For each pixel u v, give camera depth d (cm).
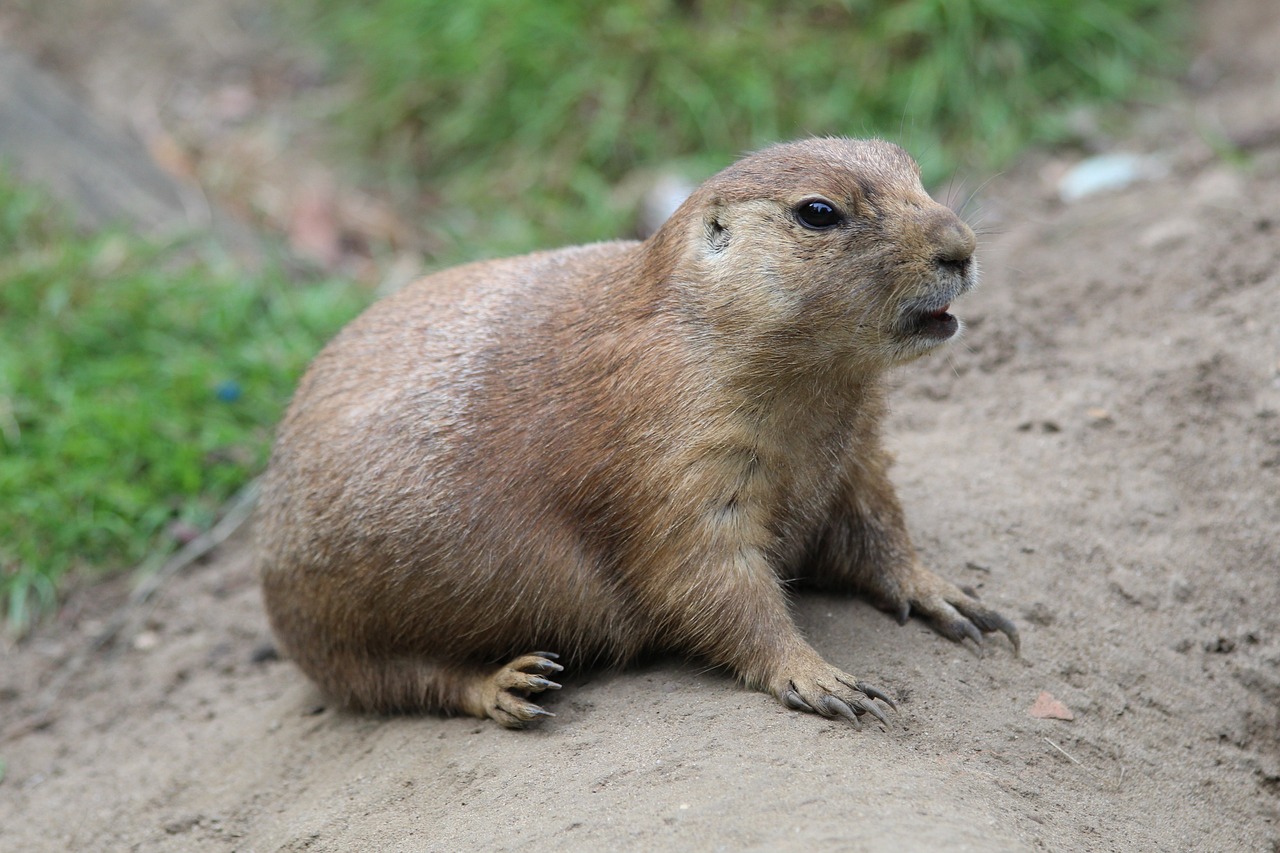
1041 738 949
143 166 2177
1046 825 849
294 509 1083
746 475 947
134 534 1600
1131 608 1102
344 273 2089
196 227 2034
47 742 1384
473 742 1016
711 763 865
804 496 992
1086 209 1723
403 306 1129
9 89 2145
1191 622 1100
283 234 2147
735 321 930
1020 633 1054
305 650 1130
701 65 2067
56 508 1586
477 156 2208
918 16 1995
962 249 907
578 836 821
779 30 2072
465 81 2203
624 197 2038
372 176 2258
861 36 2042
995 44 2011
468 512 1005
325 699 1213
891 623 1048
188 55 2533
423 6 2259
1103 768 947
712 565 951
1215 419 1270
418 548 1019
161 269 1928
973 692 979
